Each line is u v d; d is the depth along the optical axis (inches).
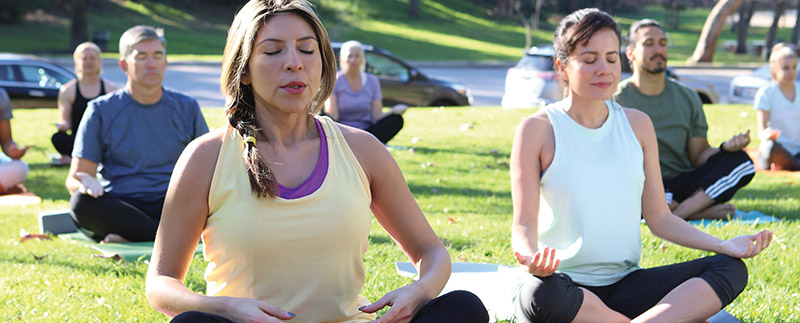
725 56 1599.4
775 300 149.8
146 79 205.5
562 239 128.2
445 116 525.7
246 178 95.4
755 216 230.8
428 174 336.8
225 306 90.7
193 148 97.3
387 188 104.0
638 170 128.0
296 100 95.7
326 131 100.3
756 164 328.2
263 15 95.3
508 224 232.5
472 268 175.5
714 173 219.6
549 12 2237.9
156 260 97.3
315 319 97.8
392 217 106.2
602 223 126.0
